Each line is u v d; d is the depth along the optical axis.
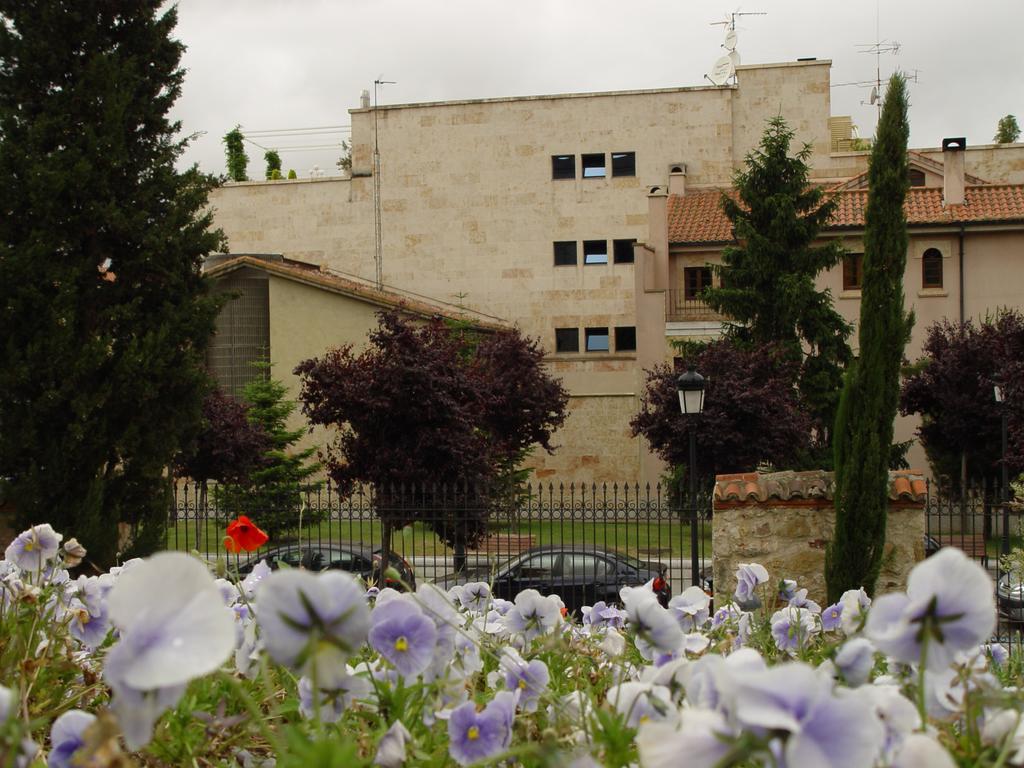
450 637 2.28
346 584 1.55
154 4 12.98
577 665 2.97
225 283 36.28
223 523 20.55
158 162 12.86
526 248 40.25
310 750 1.37
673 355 33.03
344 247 41.41
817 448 27.02
